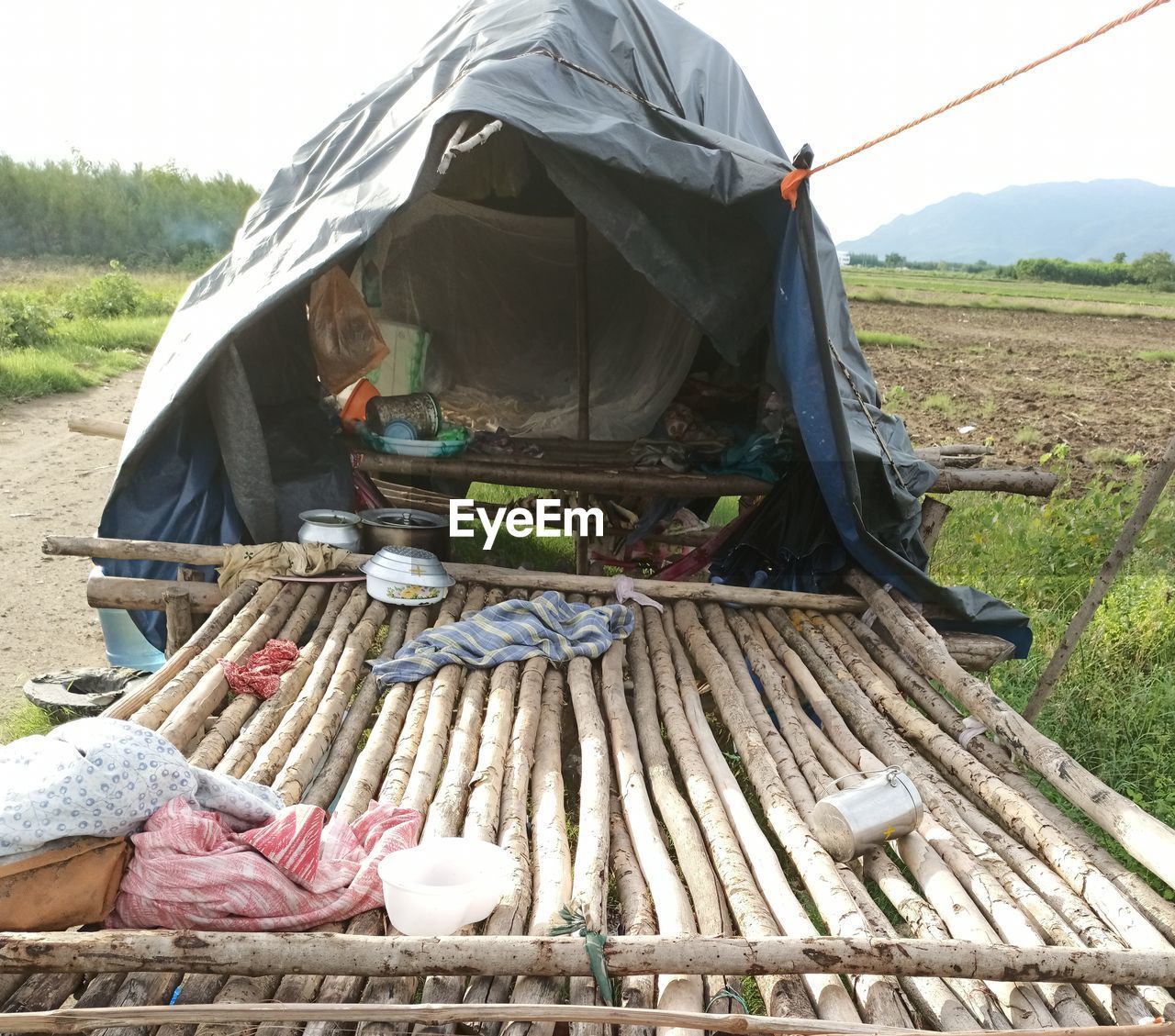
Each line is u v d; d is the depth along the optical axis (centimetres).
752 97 747
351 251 494
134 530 548
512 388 863
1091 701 535
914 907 294
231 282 575
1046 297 4316
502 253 834
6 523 829
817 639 505
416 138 523
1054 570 728
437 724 388
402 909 267
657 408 762
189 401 546
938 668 457
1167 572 726
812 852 316
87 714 500
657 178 489
